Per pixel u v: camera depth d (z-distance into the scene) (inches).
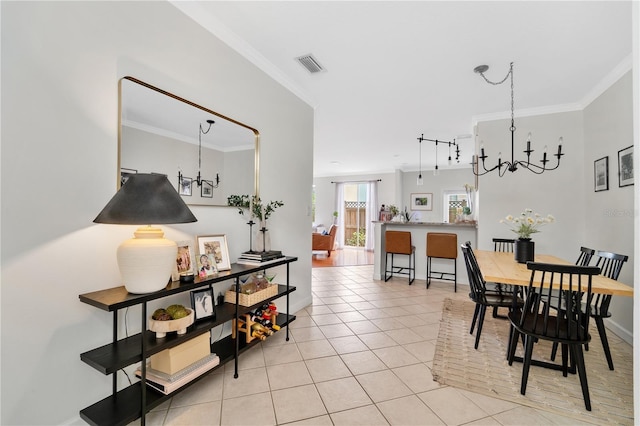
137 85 66.0
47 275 51.5
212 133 87.0
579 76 118.0
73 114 54.6
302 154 136.4
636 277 42.7
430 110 158.2
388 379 78.0
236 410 65.1
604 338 84.3
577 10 79.4
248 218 102.0
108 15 60.1
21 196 48.2
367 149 254.2
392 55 104.3
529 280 78.1
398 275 211.8
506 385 75.5
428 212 351.9
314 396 70.4
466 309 137.7
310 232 143.9
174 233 75.4
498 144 160.2
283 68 114.0
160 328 61.9
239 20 85.8
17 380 48.2
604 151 123.3
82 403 56.5
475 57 104.9
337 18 84.7
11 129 47.0
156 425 60.1
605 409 66.3
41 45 50.1
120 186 62.1
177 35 75.4
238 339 83.7
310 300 144.1
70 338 54.8
